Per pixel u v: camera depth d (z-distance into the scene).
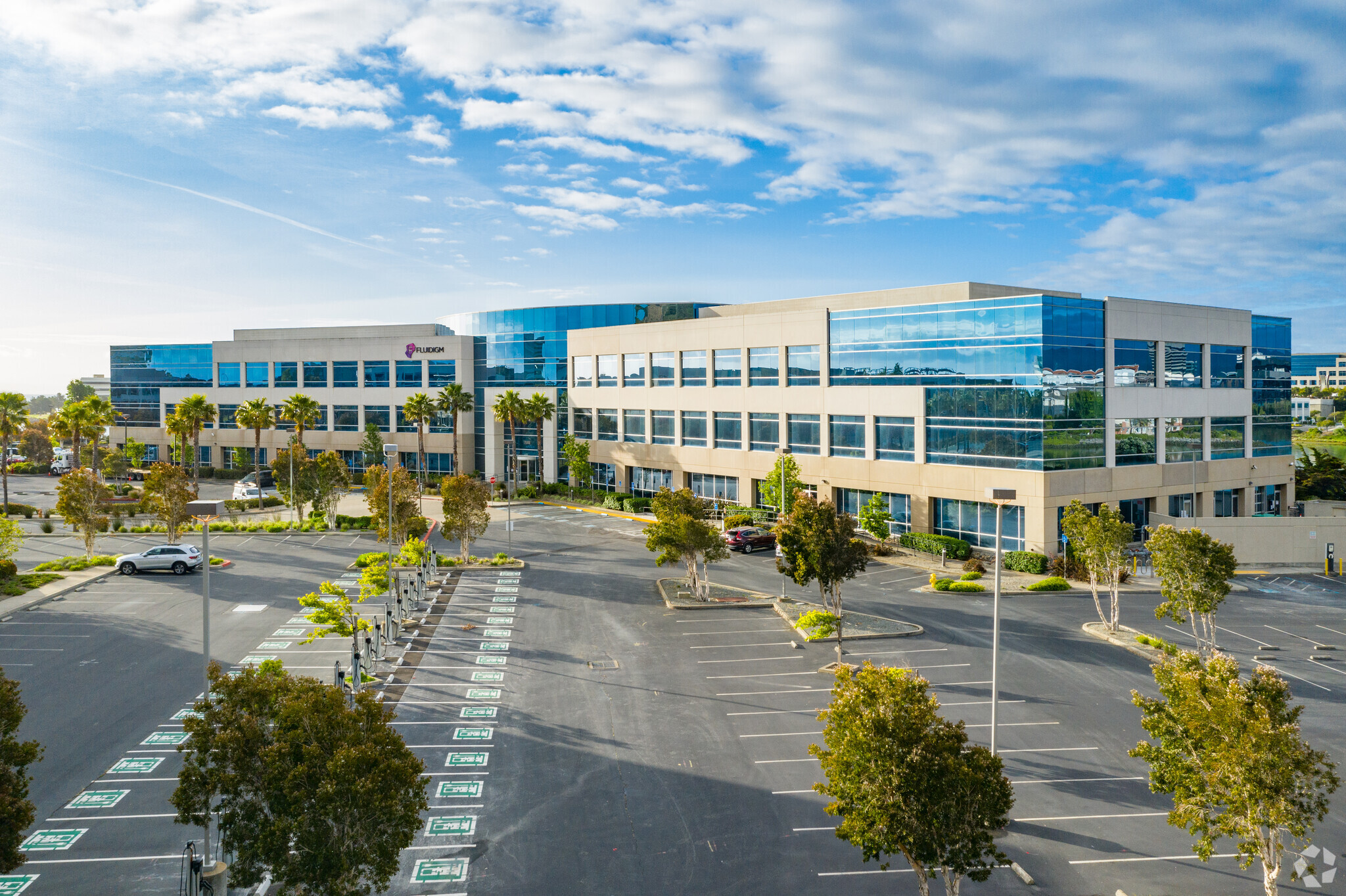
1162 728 17.59
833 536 32.38
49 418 89.25
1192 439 59.03
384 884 14.66
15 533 46.62
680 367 76.44
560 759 24.41
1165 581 32.03
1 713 15.62
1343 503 73.50
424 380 99.62
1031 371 50.59
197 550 49.53
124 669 31.58
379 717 15.65
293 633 36.38
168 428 84.25
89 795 22.09
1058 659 33.75
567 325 96.00
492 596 43.62
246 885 14.54
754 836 20.44
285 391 105.00
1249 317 62.62
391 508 45.25
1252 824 15.73
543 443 90.75
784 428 67.00
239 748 14.59
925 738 14.96
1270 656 34.56
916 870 15.59
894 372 59.12
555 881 18.45
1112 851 19.94
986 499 53.22
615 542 60.38
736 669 32.22
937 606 42.22
